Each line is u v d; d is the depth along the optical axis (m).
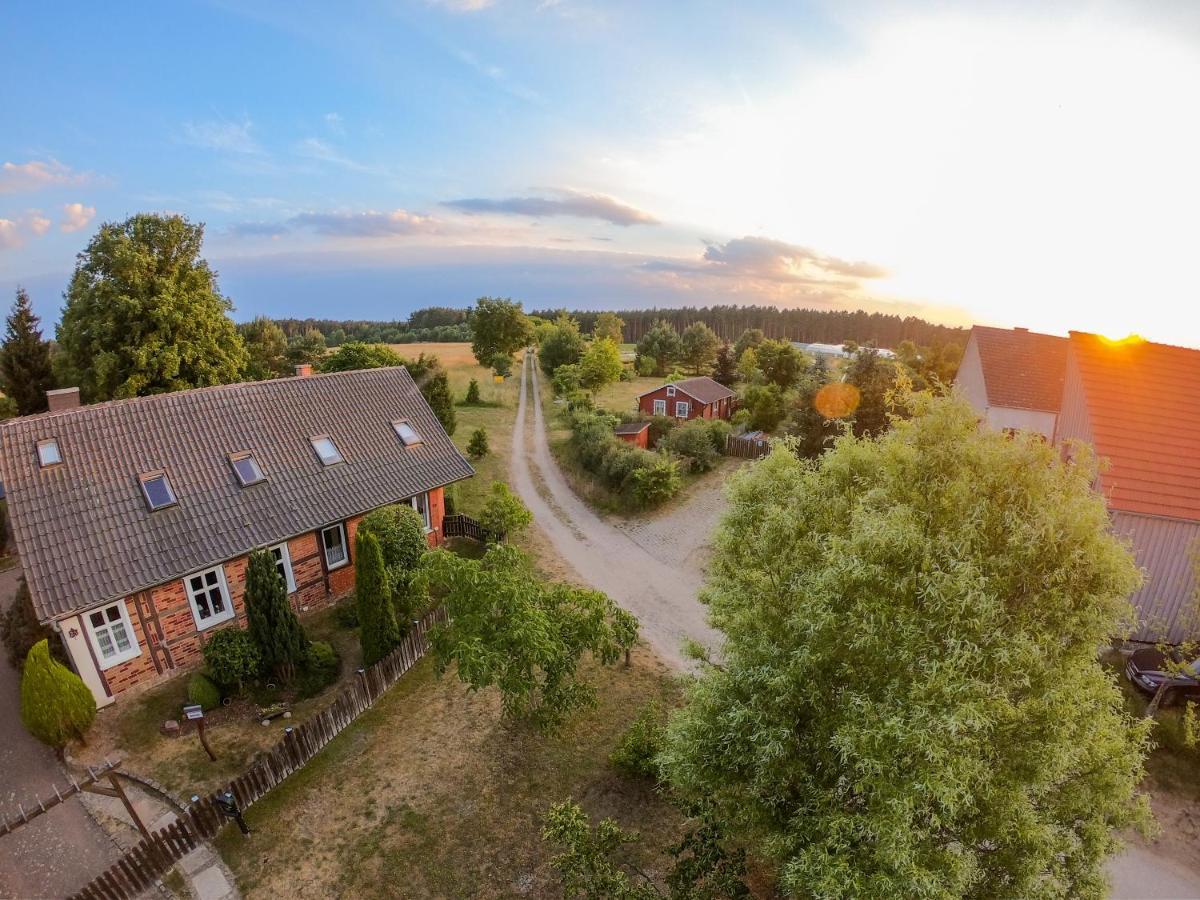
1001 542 8.66
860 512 9.38
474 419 53.56
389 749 14.89
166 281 28.94
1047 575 8.37
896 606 8.63
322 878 11.70
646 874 11.73
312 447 22.05
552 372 81.69
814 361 55.91
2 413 35.00
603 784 13.92
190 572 17.25
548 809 13.26
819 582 9.09
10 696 17.28
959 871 8.00
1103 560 8.31
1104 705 9.48
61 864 12.28
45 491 16.72
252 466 20.31
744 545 12.93
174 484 18.61
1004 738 8.85
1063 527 8.37
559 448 44.25
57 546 16.05
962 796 8.16
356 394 24.86
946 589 8.11
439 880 11.70
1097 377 22.42
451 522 26.88
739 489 13.28
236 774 14.19
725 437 38.75
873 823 7.78
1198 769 14.40
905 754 8.04
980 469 8.94
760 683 9.70
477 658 11.98
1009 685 8.30
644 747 13.77
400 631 18.45
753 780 9.64
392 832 12.67
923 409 9.59
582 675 17.97
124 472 18.09
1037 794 9.16
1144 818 9.56
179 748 14.95
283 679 16.84
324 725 14.83
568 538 29.06
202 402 20.94
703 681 11.23
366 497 21.83
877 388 31.52
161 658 17.31
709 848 10.16
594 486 34.91
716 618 13.02
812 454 32.84
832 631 9.03
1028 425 28.42
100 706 16.23
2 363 37.59
